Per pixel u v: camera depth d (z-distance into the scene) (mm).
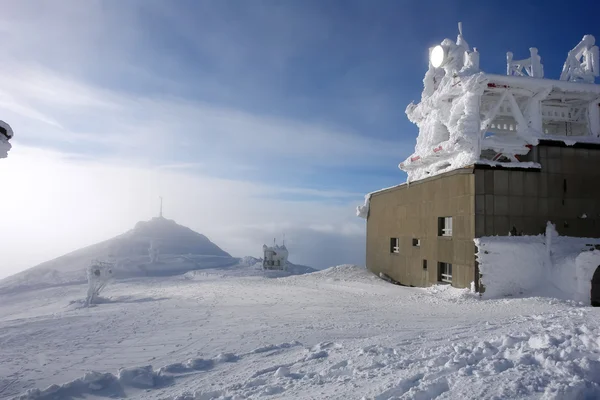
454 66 22531
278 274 39719
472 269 18516
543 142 19516
